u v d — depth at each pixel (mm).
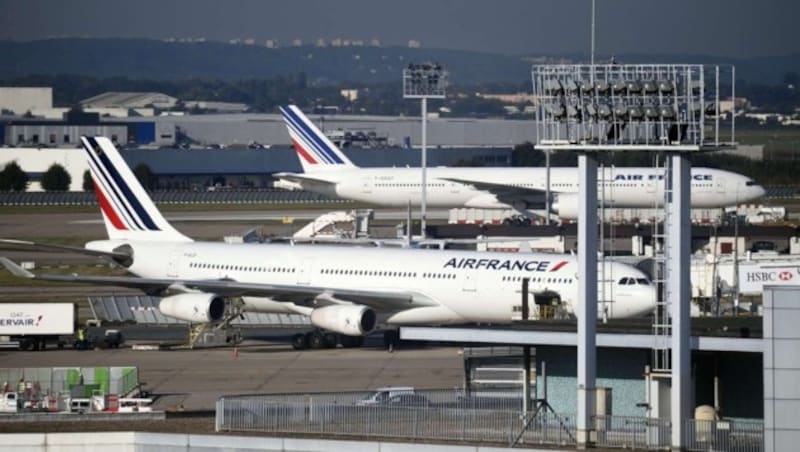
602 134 140750
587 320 142875
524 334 153750
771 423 128000
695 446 139000
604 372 154250
